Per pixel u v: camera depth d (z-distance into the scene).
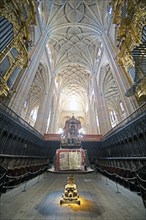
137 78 9.15
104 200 4.00
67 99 45.53
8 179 5.03
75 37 25.06
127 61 11.23
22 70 13.83
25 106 28.45
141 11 8.95
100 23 20.33
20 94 12.90
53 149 19.61
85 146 19.70
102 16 20.16
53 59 27.17
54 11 20.64
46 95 23.84
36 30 16.72
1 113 8.25
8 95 10.94
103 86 24.20
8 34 9.74
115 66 14.55
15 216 2.84
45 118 22.00
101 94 23.23
